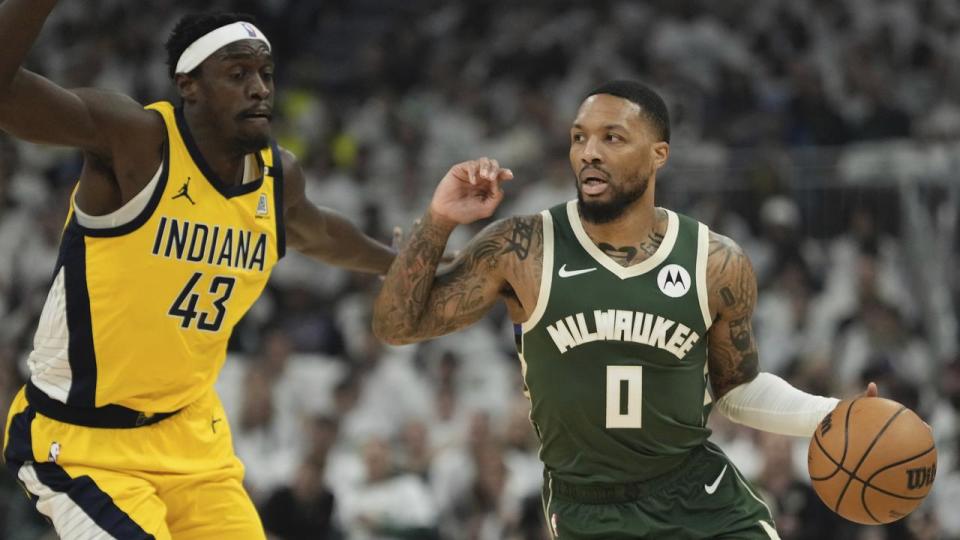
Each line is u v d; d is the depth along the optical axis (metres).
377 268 15.59
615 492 12.91
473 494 25.97
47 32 48.56
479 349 32.69
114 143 12.12
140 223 12.37
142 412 12.95
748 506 13.06
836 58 44.75
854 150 36.16
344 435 29.08
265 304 34.72
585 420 12.73
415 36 48.88
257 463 27.66
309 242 14.75
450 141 42.12
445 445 28.36
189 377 13.09
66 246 12.66
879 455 12.52
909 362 30.17
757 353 13.45
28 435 12.94
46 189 39.34
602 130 12.61
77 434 12.83
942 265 31.95
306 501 24.73
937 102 43.59
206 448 13.41
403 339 13.27
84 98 11.92
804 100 41.69
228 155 12.88
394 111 44.56
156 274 12.52
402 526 25.45
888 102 42.22
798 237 32.88
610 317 12.63
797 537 23.81
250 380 28.58
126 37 48.03
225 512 13.42
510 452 27.52
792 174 33.97
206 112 12.69
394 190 38.00
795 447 26.31
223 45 12.58
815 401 13.27
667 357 12.68
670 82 42.97
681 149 37.28
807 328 31.58
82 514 12.60
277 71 48.56
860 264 30.67
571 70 45.91
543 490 13.59
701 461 13.10
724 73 43.56
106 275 12.46
